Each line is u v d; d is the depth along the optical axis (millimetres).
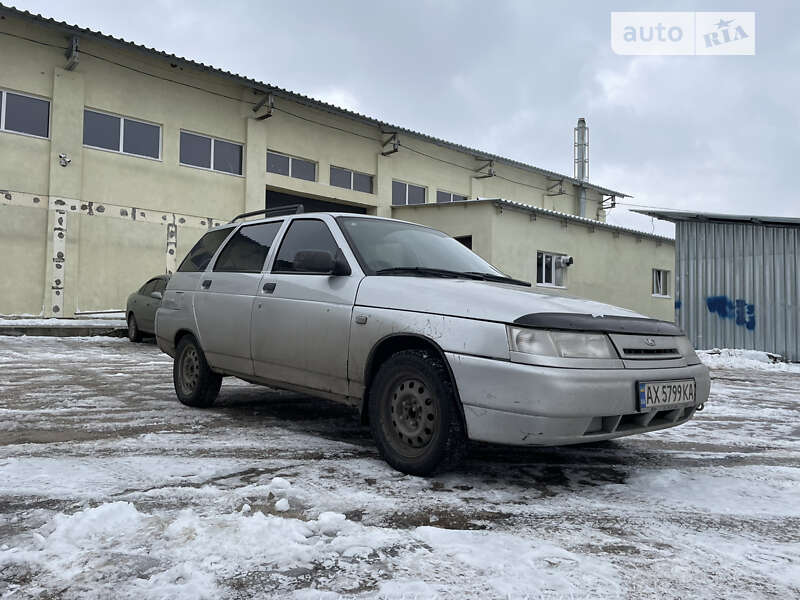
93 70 14797
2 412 5051
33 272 13812
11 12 13086
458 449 3209
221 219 17031
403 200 22047
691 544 2475
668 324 3674
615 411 3062
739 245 14242
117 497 2869
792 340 13500
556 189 27750
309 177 19422
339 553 2287
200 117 16688
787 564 2287
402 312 3508
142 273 15461
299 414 5172
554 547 2377
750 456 4125
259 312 4496
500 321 3133
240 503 2805
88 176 14648
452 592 1996
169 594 1938
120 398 5891
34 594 1938
